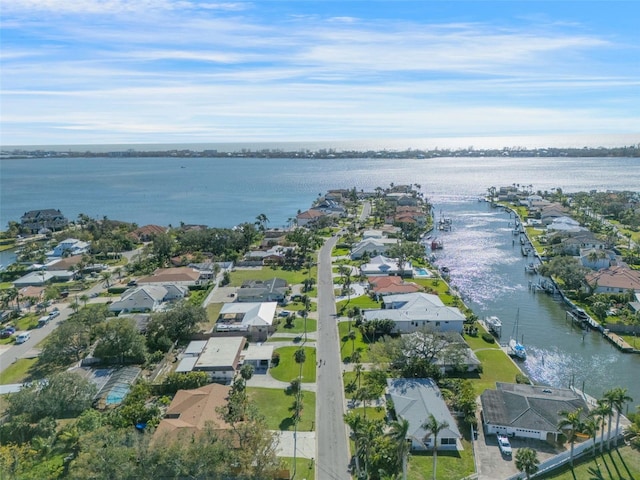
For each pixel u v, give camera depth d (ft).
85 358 293.23
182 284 451.53
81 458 176.35
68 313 391.24
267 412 235.61
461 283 462.60
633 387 268.62
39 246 626.64
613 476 190.60
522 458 182.19
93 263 532.32
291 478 189.26
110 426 208.44
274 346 312.29
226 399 235.20
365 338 322.55
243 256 571.28
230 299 414.21
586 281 408.87
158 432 203.72
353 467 196.24
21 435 213.46
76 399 234.79
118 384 256.93
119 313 379.76
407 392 239.91
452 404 238.68
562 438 215.10
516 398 233.76
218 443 179.42
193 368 271.49
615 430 215.10
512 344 311.88
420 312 337.93
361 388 241.55
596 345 323.37
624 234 639.76
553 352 313.32
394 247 529.45
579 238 561.43
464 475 191.83
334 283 453.99
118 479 166.50
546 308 394.52
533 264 513.86
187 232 625.00
